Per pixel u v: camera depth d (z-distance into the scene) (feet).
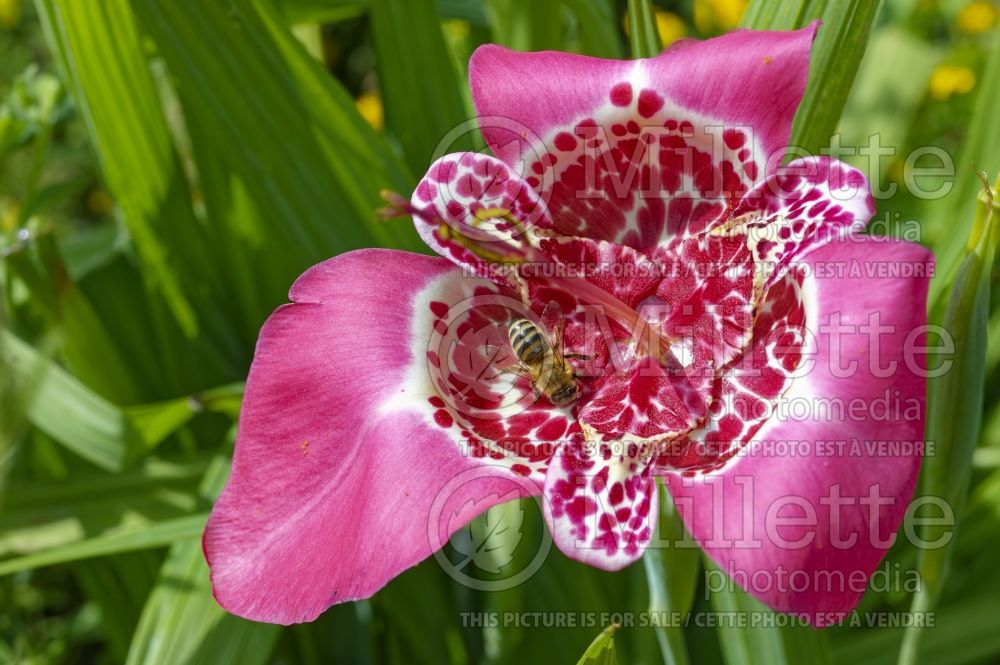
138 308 1.41
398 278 1.06
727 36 1.06
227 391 1.27
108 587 1.34
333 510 1.01
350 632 1.35
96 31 1.24
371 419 1.03
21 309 1.36
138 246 1.32
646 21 1.14
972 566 1.31
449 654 1.32
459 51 1.58
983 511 1.30
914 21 1.59
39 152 1.31
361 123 1.24
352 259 1.06
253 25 1.21
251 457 1.01
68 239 1.50
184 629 1.19
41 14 1.25
